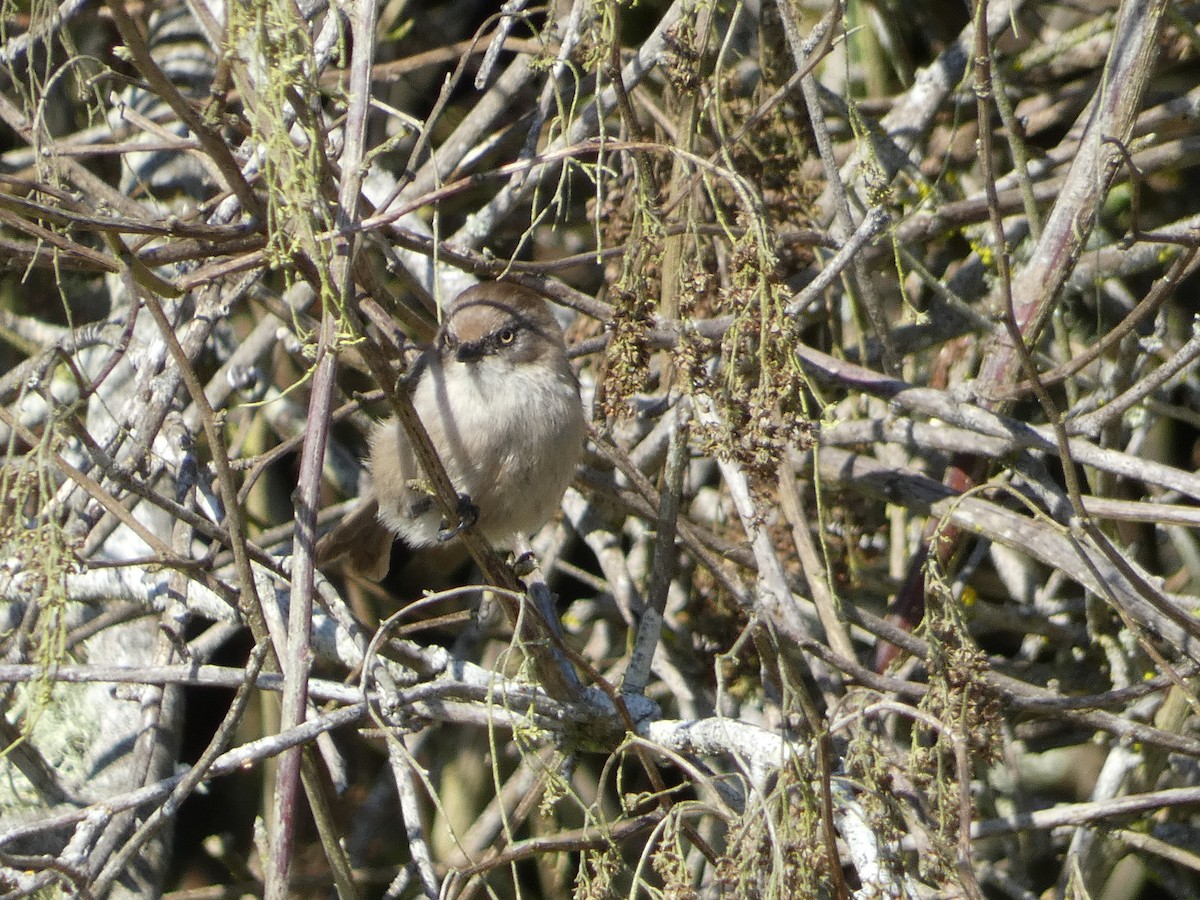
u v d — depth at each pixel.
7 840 6.72
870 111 11.77
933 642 7.09
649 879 10.04
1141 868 10.28
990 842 10.83
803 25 12.46
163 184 12.48
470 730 11.51
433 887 7.42
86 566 7.27
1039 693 9.05
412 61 11.83
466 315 9.68
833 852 6.33
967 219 10.95
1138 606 8.66
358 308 7.27
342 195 6.58
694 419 7.83
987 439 9.54
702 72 8.82
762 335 6.08
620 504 10.49
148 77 5.97
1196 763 10.23
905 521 11.42
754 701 11.00
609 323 7.10
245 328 12.71
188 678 7.48
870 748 6.80
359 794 12.16
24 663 8.07
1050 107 12.06
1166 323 11.15
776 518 10.65
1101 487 10.73
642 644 8.57
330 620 8.98
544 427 9.55
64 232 8.45
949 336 11.42
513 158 12.40
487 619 10.70
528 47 10.26
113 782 10.28
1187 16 11.59
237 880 11.74
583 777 11.30
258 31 5.66
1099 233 11.43
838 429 10.21
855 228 9.27
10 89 12.14
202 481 9.33
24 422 11.78
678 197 8.25
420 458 7.13
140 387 9.23
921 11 12.80
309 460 6.78
